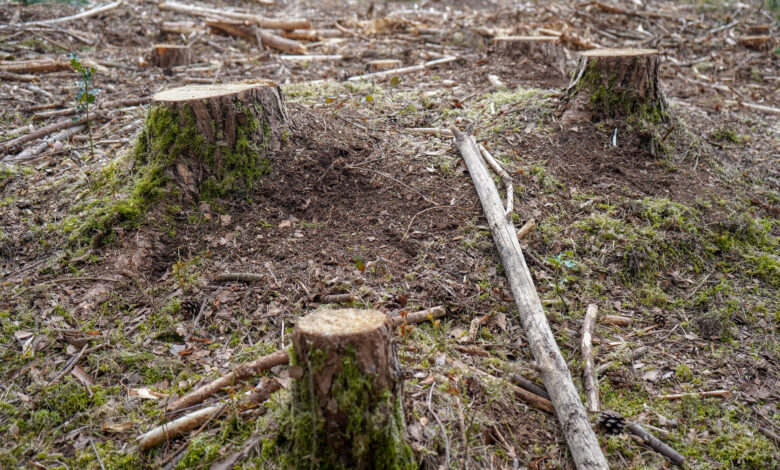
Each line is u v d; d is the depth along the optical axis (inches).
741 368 123.0
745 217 163.5
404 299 126.6
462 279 134.6
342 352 82.0
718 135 207.5
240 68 276.5
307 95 211.9
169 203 144.1
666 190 169.2
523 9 368.8
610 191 165.6
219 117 146.7
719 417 111.5
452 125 186.9
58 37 285.3
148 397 106.0
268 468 92.0
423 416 100.3
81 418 102.6
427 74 258.7
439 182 160.9
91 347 115.4
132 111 211.3
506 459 98.3
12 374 110.2
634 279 144.7
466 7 407.2
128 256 134.3
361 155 167.3
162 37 314.0
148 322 121.6
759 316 136.9
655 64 183.8
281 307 125.2
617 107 184.4
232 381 106.2
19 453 96.5
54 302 124.0
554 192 162.4
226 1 382.9
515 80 240.5
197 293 128.2
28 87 227.9
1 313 120.6
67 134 189.3
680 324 134.2
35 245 138.9
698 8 407.8
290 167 157.5
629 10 383.2
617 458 101.7
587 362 118.0
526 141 179.9
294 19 332.8
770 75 302.0
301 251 139.3
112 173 152.8
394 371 88.0
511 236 138.1
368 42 323.3
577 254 146.1
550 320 129.0
